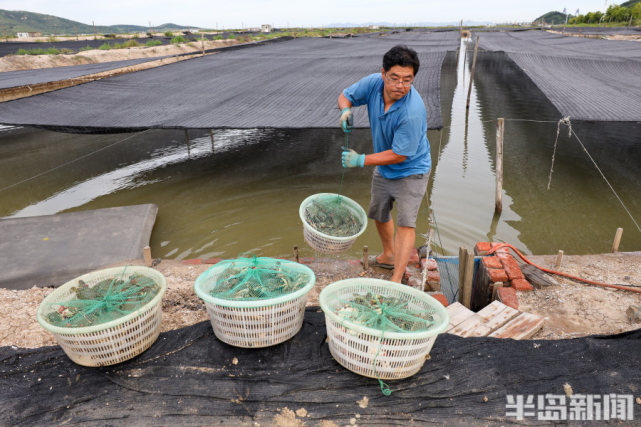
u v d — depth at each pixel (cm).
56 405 240
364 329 229
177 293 401
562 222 701
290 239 654
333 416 235
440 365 268
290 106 862
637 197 792
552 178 892
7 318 354
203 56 1572
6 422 230
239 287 270
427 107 757
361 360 247
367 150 1102
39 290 422
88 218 618
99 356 253
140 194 834
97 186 877
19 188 866
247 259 308
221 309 255
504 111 1519
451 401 244
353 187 860
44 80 1251
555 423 230
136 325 258
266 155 1079
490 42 2642
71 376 257
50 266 486
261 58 1540
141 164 1014
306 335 292
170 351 276
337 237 359
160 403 242
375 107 342
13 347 281
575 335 331
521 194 814
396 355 237
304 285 283
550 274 442
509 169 948
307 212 408
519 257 475
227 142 1200
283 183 887
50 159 1052
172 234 673
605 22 7675
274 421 233
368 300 275
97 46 4134
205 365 266
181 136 1268
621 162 979
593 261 479
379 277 446
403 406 241
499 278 415
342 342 248
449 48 1959
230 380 256
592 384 254
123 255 512
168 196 823
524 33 3969
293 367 265
